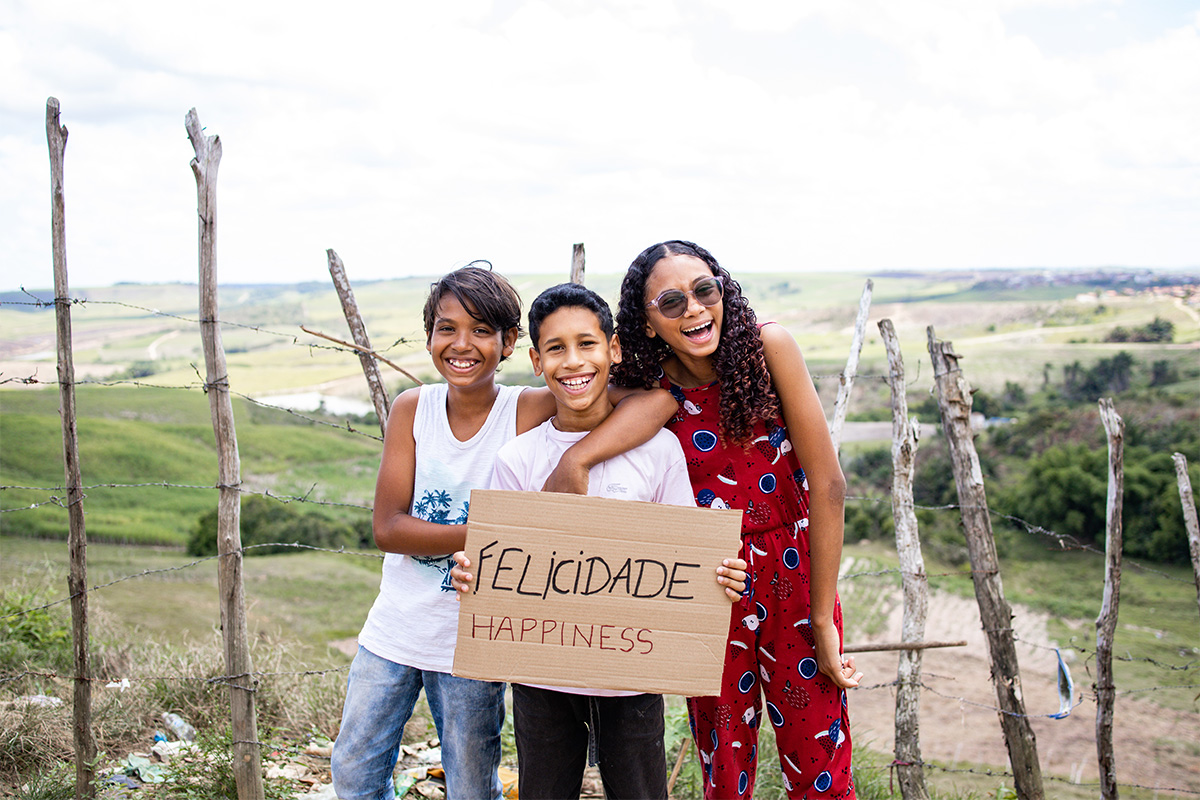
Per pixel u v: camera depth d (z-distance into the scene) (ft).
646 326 7.22
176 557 75.97
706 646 6.50
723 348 7.02
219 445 8.86
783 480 7.36
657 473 6.89
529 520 6.51
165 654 14.79
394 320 350.02
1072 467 118.62
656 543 6.51
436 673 7.36
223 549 8.87
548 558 6.52
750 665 7.45
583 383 6.64
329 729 12.44
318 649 25.59
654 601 6.51
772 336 7.13
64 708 11.41
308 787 10.46
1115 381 186.19
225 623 8.95
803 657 7.38
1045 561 105.60
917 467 124.36
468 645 6.56
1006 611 11.51
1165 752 44.52
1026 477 127.03
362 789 7.45
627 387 7.32
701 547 6.51
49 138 8.84
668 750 11.57
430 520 7.40
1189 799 37.01
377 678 7.40
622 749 6.77
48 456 147.54
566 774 6.95
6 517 94.22
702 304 6.79
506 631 6.54
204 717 12.25
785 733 7.49
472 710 7.25
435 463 7.40
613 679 6.48
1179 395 161.58
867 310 12.85
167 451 162.20
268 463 165.07
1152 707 52.39
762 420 7.22
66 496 9.15
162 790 9.75
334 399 232.94
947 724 46.24
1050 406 175.52
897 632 70.03
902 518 11.73
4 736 10.39
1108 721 11.71
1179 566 104.12
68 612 17.26
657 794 6.89
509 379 92.22
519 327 7.51
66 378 9.07
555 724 6.83
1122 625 76.38
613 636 6.51
